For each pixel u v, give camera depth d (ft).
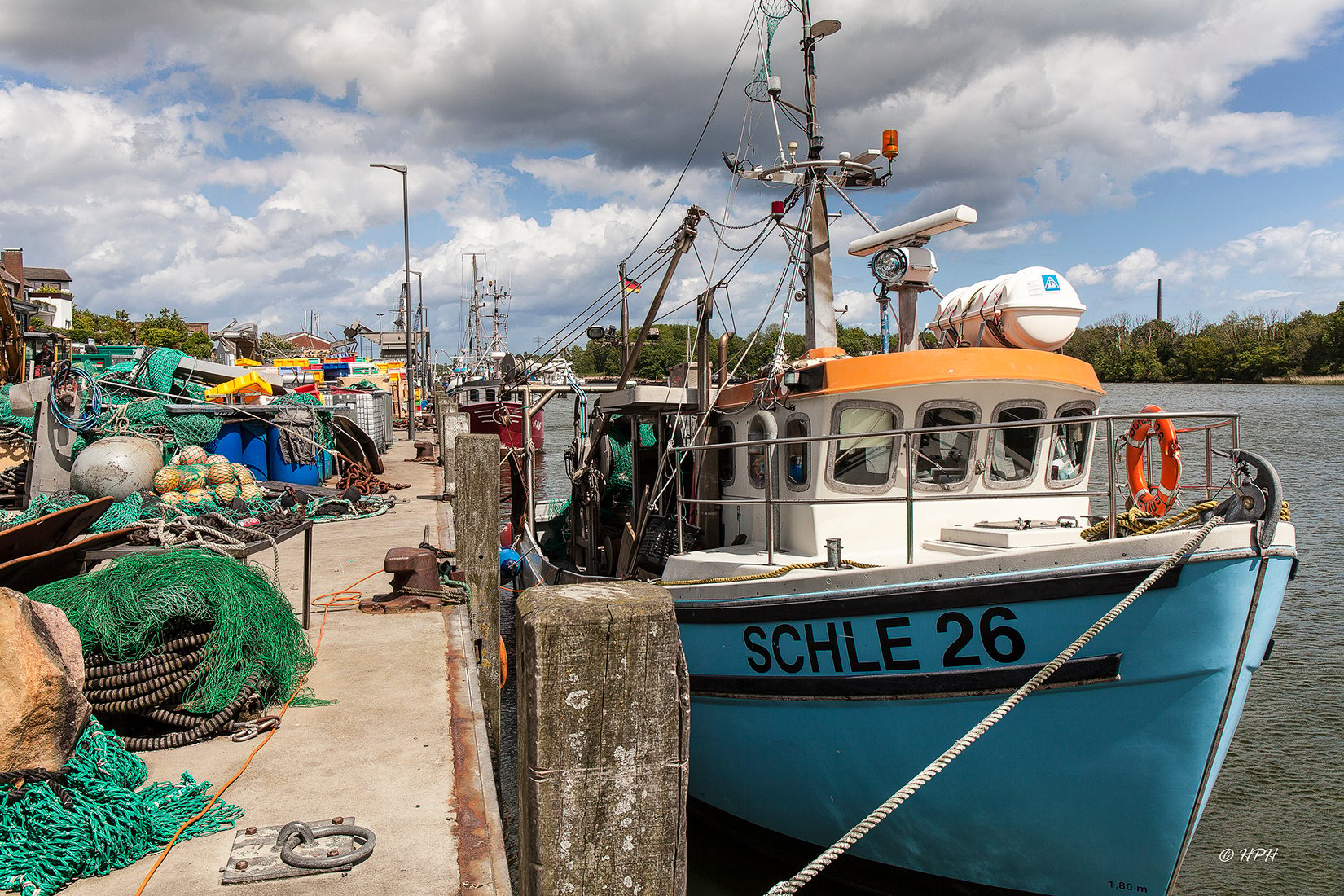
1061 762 16.61
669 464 30.07
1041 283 21.52
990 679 16.75
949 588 16.80
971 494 17.90
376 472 57.00
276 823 13.02
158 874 11.57
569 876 7.89
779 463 23.04
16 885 10.77
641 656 7.89
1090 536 17.99
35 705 11.63
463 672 20.25
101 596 15.88
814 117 25.49
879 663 17.99
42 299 202.39
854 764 19.13
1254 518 14.87
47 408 37.52
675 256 29.71
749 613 20.02
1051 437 22.03
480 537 26.27
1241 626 14.89
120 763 13.08
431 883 11.44
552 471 104.12
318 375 89.15
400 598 26.05
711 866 22.89
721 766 22.21
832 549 19.29
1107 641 15.57
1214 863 22.71
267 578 18.75
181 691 15.94
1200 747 15.58
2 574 16.40
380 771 14.92
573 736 7.81
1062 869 17.67
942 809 18.13
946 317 24.53
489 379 110.42
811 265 25.04
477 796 14.01
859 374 20.67
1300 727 30.04
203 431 40.75
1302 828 24.18
